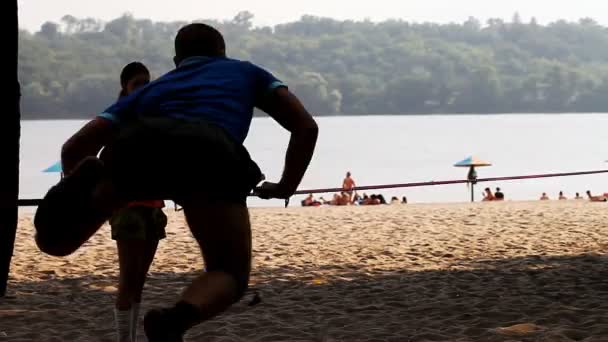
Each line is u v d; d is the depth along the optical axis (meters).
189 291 5.43
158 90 5.79
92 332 10.19
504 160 145.12
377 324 10.47
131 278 7.91
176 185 5.47
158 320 5.14
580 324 10.02
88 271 15.59
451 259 17.27
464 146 185.38
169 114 5.66
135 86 8.02
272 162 137.62
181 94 5.76
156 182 5.46
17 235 22.42
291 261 17.08
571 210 32.62
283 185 5.91
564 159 147.25
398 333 9.89
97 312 11.43
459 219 28.48
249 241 5.77
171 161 5.42
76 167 5.21
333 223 27.25
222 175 5.52
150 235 7.94
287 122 5.93
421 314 11.08
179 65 6.15
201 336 9.81
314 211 34.62
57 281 14.41
